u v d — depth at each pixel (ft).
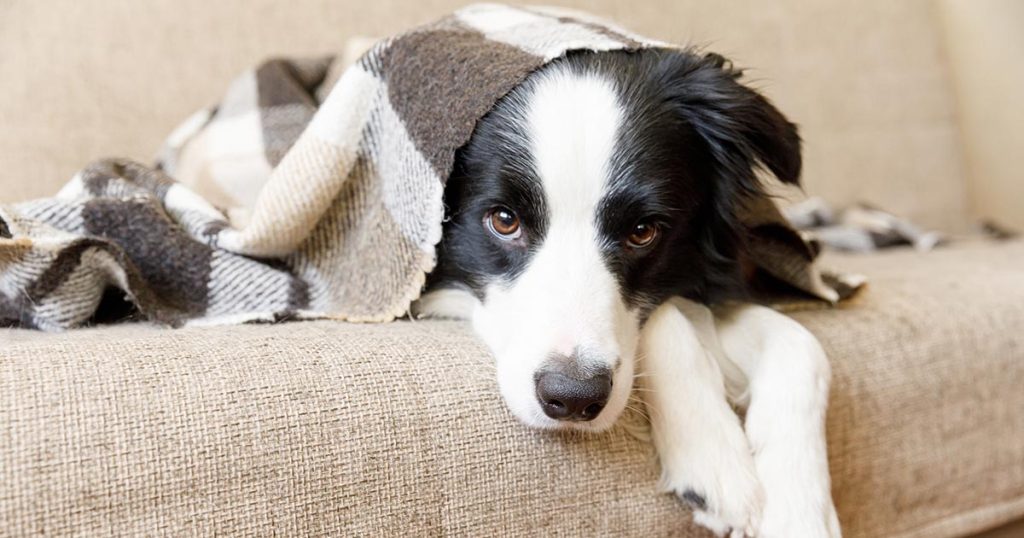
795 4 8.09
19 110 5.78
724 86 4.23
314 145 3.97
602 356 3.27
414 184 3.75
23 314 3.75
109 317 4.08
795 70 8.07
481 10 4.60
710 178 4.38
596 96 3.83
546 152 3.69
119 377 2.76
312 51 6.57
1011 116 9.16
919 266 5.81
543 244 3.75
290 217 4.00
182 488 2.65
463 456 3.05
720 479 3.27
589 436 3.30
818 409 3.54
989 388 4.36
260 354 3.04
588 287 3.53
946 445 4.21
